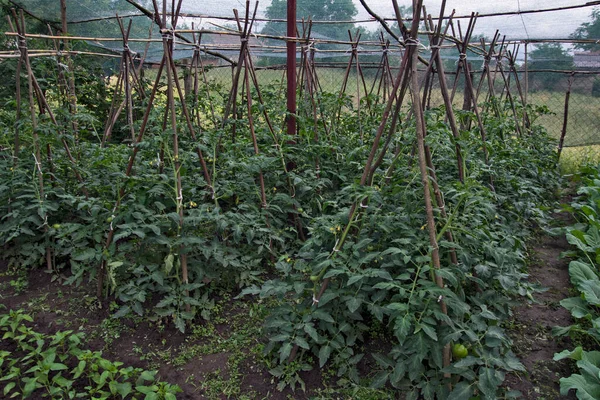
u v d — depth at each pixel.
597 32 7.36
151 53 9.38
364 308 3.43
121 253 3.72
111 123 5.65
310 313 3.00
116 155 4.03
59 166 4.57
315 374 3.04
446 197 3.63
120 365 3.11
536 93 9.32
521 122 7.90
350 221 3.02
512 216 5.17
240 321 3.63
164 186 3.71
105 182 4.25
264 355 3.11
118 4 8.17
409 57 2.79
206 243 3.99
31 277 4.12
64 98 5.49
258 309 3.72
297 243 4.52
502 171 5.25
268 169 4.61
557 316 3.81
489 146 3.98
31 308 3.71
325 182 5.00
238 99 7.29
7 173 4.24
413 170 3.49
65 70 5.46
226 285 3.98
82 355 2.89
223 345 3.35
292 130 4.97
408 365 2.77
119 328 3.48
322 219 3.33
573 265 3.85
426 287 2.68
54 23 8.02
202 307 3.58
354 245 3.03
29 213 4.15
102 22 9.21
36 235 4.22
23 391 2.75
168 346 3.35
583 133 9.21
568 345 3.42
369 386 2.91
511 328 3.62
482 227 3.51
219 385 2.99
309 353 3.17
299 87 6.11
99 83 7.50
